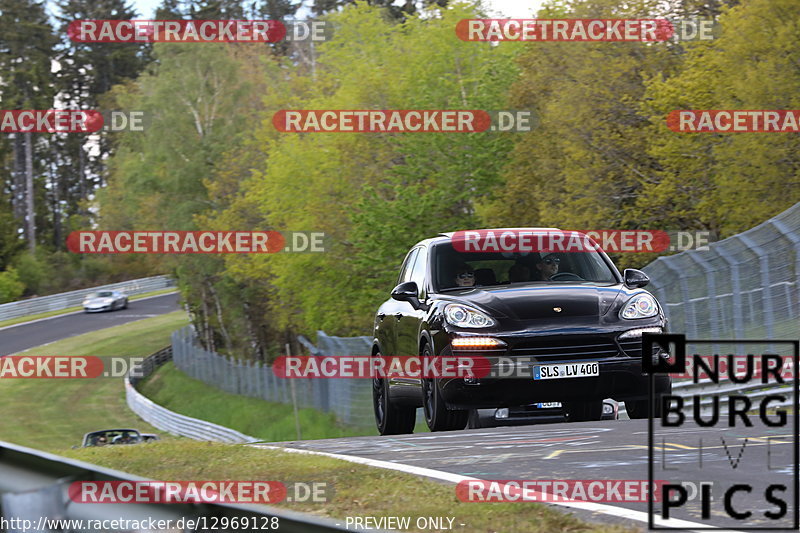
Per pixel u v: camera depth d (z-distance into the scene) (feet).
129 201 634.43
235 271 480.64
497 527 45.75
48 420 454.81
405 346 96.32
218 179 536.01
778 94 250.37
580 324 83.56
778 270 126.21
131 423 429.79
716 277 140.56
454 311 85.66
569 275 92.94
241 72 598.75
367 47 426.10
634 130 302.25
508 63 376.68
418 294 94.84
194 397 490.08
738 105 266.77
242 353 615.98
